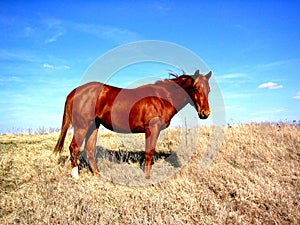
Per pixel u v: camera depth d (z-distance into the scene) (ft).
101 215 17.16
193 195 20.08
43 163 25.23
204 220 17.15
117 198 19.39
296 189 21.22
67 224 16.19
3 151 28.07
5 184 21.21
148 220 17.08
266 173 23.93
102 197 19.54
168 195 20.08
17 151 28.27
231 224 16.84
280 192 20.20
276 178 22.95
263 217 17.60
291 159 27.48
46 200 18.78
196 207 18.42
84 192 20.01
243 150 29.48
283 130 35.68
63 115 23.95
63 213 17.21
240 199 19.40
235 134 34.32
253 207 18.61
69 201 18.84
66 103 23.68
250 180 22.68
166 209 18.33
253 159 27.02
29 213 17.58
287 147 29.91
